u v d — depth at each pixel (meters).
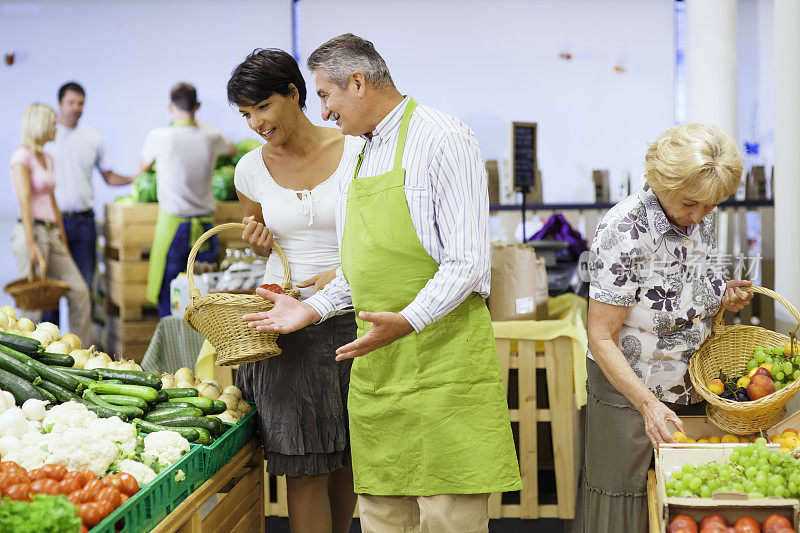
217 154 6.56
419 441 2.22
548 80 7.86
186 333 4.05
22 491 1.73
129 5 7.90
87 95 7.94
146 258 6.84
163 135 6.34
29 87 7.93
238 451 2.68
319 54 2.19
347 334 2.76
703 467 2.08
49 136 6.61
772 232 5.04
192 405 2.61
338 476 2.97
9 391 2.42
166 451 2.22
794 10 3.55
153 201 6.70
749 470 2.02
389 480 2.28
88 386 2.55
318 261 2.79
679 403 2.43
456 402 2.19
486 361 2.22
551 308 4.15
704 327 2.42
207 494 2.33
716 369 2.48
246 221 2.76
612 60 7.80
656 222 2.27
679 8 7.73
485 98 7.91
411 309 2.09
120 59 7.94
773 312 4.93
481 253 2.11
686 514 1.93
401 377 2.23
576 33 7.81
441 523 2.22
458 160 2.11
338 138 2.79
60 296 6.70
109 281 6.95
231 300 2.42
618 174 7.87
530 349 3.66
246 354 2.44
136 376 2.63
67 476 1.89
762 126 7.72
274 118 2.61
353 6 7.88
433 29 7.88
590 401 2.54
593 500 2.52
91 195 6.98
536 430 3.80
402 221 2.16
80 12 7.88
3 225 8.01
